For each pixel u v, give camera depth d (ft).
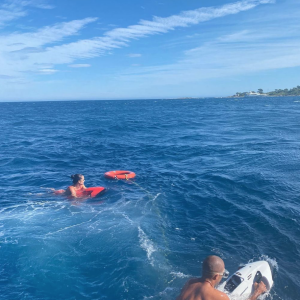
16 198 30.07
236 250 19.75
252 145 56.08
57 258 18.71
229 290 15.20
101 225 23.44
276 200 27.91
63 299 15.21
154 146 59.31
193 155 49.67
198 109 213.66
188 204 27.78
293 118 112.47
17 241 20.72
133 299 15.24
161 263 18.25
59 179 37.50
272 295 15.56
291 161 42.32
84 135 77.77
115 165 44.50
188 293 11.95
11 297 15.23
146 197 29.94
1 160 48.08
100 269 17.67
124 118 136.05
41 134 80.69
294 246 20.04
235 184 32.86
